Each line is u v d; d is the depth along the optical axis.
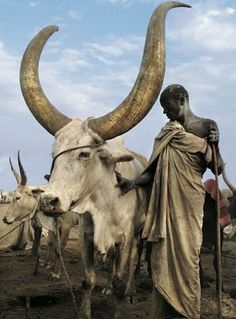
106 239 5.68
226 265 10.18
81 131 5.21
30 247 12.81
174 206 4.65
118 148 5.68
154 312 4.71
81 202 5.33
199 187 4.71
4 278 8.61
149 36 5.05
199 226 4.65
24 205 10.06
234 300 6.69
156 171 4.79
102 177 5.41
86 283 5.75
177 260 4.58
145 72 5.06
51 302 7.00
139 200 5.93
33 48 5.67
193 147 4.74
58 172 5.02
